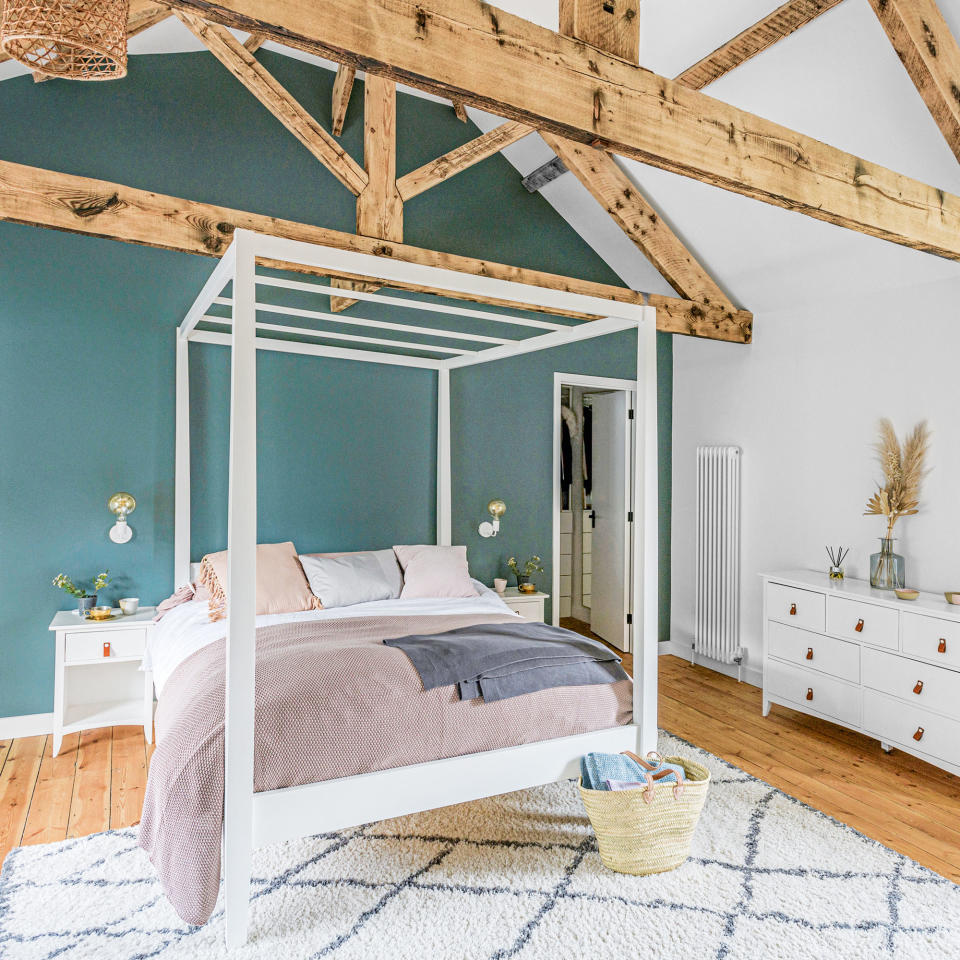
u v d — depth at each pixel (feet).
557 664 9.10
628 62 6.04
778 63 10.66
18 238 11.87
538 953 6.76
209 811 6.86
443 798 8.00
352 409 14.93
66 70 7.32
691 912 7.41
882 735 11.48
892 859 8.48
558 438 17.49
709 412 17.04
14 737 11.89
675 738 12.38
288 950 6.79
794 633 13.10
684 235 14.88
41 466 12.06
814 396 14.34
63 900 7.54
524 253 16.51
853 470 13.55
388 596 13.64
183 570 12.94
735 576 16.02
